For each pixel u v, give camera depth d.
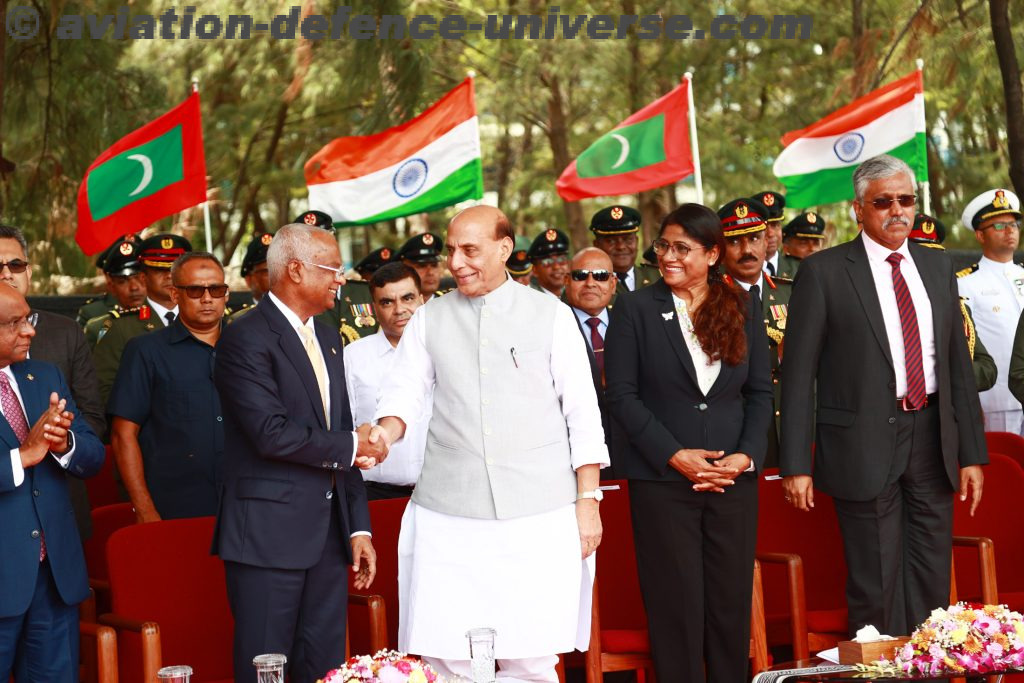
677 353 5.21
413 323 4.63
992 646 4.01
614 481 5.84
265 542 4.49
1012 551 6.02
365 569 4.79
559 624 4.45
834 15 16.09
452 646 4.43
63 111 12.05
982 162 14.65
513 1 15.47
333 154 9.55
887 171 5.27
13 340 4.54
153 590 5.12
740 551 5.23
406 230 19.42
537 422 4.49
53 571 4.61
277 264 4.57
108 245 8.93
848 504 5.36
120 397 5.83
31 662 4.67
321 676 4.65
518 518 4.42
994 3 9.07
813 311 5.36
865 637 4.28
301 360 4.57
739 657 5.25
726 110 16.98
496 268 4.51
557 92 16.75
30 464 4.48
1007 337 7.77
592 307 6.96
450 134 9.41
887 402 5.30
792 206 10.05
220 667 5.20
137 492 5.71
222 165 18.53
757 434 5.23
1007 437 6.43
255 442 4.44
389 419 4.56
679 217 5.23
